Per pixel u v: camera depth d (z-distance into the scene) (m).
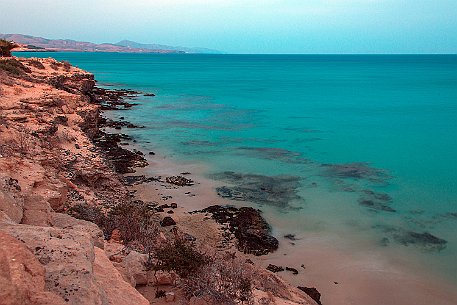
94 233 10.98
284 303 11.99
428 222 23.84
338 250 20.31
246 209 24.08
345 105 75.25
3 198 9.35
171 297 9.78
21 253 5.47
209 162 35.41
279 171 33.38
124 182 28.30
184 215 23.22
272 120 58.91
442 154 39.97
